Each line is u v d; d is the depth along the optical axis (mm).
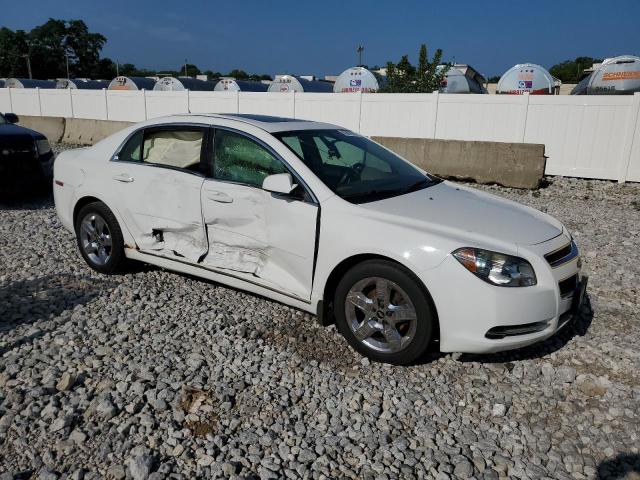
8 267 5832
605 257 6551
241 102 17828
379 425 3268
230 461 2926
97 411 3326
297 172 4207
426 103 14414
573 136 12750
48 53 88500
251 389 3596
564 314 3875
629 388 3697
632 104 11945
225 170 4594
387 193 4324
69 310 4727
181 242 4922
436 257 3559
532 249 3672
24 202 9039
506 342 3557
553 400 3553
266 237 4312
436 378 3762
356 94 15430
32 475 2824
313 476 2848
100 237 5492
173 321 4539
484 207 4277
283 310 4781
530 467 2951
